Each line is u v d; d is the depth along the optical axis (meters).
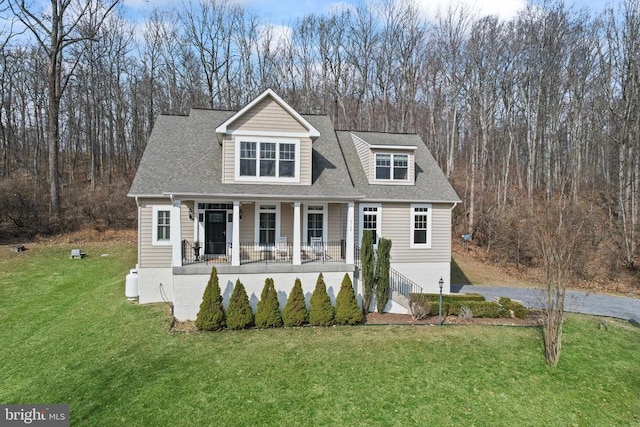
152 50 38.00
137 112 37.50
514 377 9.38
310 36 40.38
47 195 27.80
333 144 17.58
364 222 16.62
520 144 37.31
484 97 30.53
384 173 17.34
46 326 12.26
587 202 29.53
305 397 8.31
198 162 15.06
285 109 14.60
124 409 7.84
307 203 15.77
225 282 12.69
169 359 9.83
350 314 12.48
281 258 15.16
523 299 16.78
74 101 34.25
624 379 9.55
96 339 11.12
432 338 11.41
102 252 21.66
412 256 17.02
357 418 7.68
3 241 22.34
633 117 25.48
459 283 20.16
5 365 9.92
